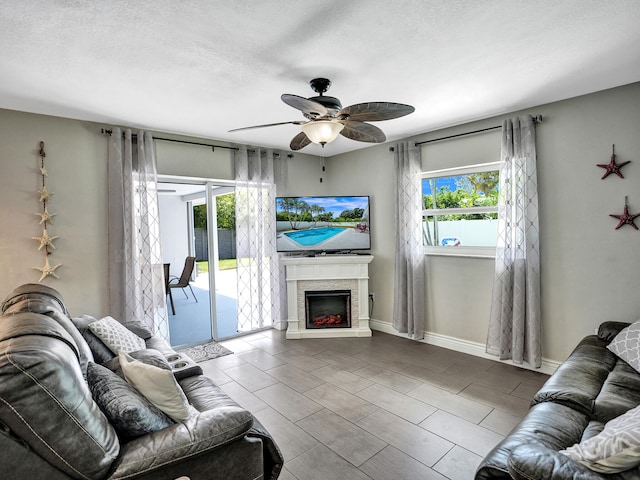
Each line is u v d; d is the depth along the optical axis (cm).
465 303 392
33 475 113
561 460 123
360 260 451
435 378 326
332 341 438
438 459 213
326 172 545
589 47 219
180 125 367
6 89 266
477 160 373
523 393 294
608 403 181
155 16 179
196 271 452
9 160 310
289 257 460
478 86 279
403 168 428
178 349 414
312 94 287
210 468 147
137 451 133
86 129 347
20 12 173
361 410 271
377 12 179
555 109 318
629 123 281
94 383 154
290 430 246
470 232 394
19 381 109
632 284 284
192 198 446
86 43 204
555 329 326
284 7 173
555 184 320
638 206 279
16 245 313
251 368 356
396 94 294
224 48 213
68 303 337
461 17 185
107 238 358
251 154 464
